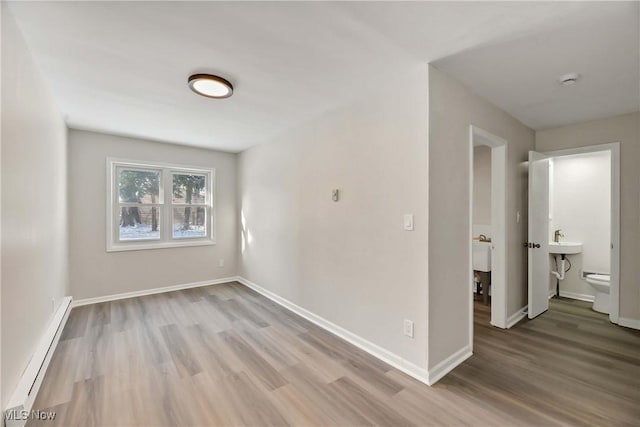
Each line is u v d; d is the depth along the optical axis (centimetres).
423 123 209
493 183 308
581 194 423
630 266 308
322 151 307
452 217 229
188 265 461
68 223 357
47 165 239
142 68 215
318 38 179
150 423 166
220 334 287
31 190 196
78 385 201
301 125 340
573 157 431
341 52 194
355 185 266
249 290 446
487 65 211
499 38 178
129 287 409
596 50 191
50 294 252
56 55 197
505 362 235
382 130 241
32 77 196
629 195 307
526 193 346
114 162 399
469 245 247
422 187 209
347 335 274
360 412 176
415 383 205
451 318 229
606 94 257
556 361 236
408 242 219
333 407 180
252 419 170
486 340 275
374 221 247
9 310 156
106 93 257
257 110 298
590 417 171
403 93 224
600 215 407
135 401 185
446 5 149
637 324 303
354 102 268
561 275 431
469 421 168
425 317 208
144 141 418
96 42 182
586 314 349
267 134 388
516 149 323
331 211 294
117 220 406
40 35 175
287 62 207
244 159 483
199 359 238
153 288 429
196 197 478
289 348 258
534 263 332
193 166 463
